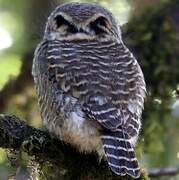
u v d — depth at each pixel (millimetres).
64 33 12164
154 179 14852
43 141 11375
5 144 11344
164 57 14773
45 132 11602
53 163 11484
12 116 11516
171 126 15047
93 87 11383
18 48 14625
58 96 11469
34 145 11328
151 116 14969
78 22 12203
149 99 14922
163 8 14906
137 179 11633
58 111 11438
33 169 11648
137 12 14992
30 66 14883
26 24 14516
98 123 11172
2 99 15242
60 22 12258
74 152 11547
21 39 14586
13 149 11414
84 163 11547
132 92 11523
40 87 11930
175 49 14766
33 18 14492
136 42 14812
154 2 15008
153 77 14812
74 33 12141
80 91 11352
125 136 11117
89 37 12133
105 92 11367
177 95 14945
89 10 12344
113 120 11180
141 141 14664
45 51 12008
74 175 11539
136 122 11344
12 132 11344
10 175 12242
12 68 14812
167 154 14961
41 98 11906
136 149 14586
